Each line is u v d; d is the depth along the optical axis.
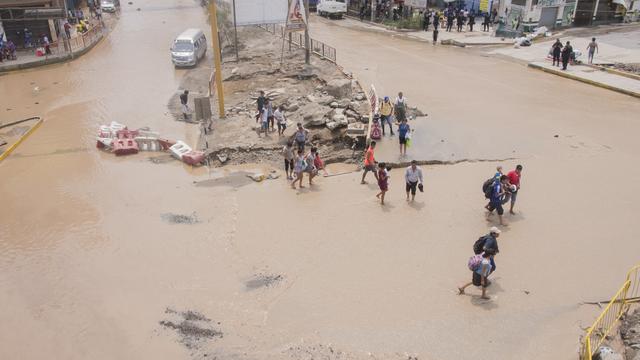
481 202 15.40
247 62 31.70
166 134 21.75
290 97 24.58
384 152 18.44
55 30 37.41
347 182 17.03
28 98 27.28
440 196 15.79
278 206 15.63
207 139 20.70
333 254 13.16
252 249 13.49
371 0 48.41
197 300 11.73
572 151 18.62
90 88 28.69
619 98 24.80
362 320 10.91
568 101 24.28
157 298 11.88
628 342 10.09
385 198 15.81
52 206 16.16
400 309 11.20
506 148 18.80
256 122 22.11
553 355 9.95
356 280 12.16
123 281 12.52
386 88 25.95
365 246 13.45
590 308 11.12
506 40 36.94
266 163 18.92
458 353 10.02
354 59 32.44
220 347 10.38
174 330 10.91
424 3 47.62
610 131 20.53
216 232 14.40
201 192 16.83
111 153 20.20
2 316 11.55
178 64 32.09
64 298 12.05
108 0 53.66
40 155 20.09
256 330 10.77
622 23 40.34
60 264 13.29
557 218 14.50
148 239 14.21
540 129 20.61
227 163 19.05
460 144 19.09
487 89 26.06
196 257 13.32
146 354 10.32
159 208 15.87
